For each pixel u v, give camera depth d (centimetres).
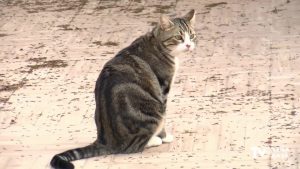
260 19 1455
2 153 980
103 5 1625
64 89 1190
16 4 1675
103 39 1412
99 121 948
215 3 1575
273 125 1007
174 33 962
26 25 1524
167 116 1061
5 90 1202
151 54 963
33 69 1287
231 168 895
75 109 1109
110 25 1488
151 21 1489
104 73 964
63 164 895
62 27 1499
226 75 1202
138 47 976
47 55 1349
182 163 916
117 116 929
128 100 931
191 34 991
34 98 1162
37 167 931
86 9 1606
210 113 1063
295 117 1027
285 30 1387
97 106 952
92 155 944
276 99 1093
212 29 1421
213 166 903
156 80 956
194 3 1585
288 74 1184
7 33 1484
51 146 991
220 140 976
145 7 1586
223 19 1471
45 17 1568
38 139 1016
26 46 1405
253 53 1288
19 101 1155
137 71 949
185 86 1169
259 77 1183
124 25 1481
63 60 1319
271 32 1382
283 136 973
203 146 962
